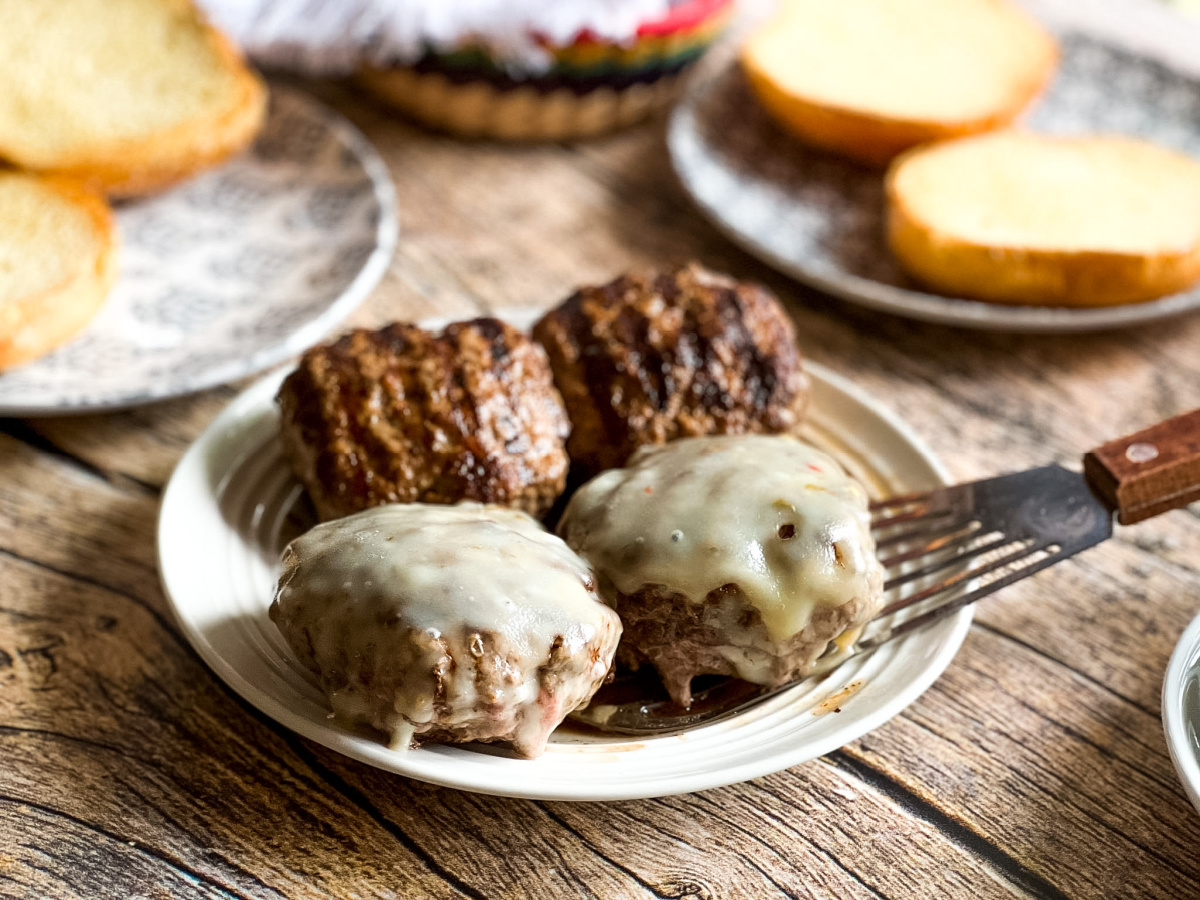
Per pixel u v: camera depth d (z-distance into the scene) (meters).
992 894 0.40
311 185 0.64
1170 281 0.57
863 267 0.61
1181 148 0.69
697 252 0.64
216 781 0.41
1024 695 0.45
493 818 0.41
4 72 0.63
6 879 0.39
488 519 0.42
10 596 0.46
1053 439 0.55
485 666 0.38
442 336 0.47
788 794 0.42
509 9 0.63
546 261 0.63
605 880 0.40
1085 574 0.49
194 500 0.45
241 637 0.42
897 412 0.56
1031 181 0.62
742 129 0.69
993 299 0.58
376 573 0.40
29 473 0.51
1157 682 0.45
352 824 0.41
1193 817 0.42
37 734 0.42
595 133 0.71
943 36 0.71
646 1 0.64
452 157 0.69
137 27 0.66
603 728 0.42
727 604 0.41
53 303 0.53
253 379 0.56
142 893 0.39
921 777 0.42
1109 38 0.77
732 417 0.48
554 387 0.48
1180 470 0.45
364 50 0.67
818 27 0.71
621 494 0.44
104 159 0.60
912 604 0.44
